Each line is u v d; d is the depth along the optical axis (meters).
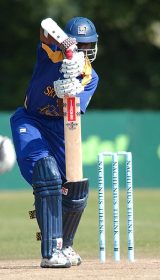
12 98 92.62
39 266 24.58
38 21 92.69
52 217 22.61
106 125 68.12
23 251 32.38
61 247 22.84
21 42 95.12
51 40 21.89
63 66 21.77
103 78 95.06
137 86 95.62
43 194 22.53
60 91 21.95
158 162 69.56
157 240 35.34
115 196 24.58
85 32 22.56
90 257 29.33
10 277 21.06
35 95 22.78
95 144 67.81
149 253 30.23
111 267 23.41
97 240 36.38
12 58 94.62
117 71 95.62
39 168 22.50
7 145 16.11
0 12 93.44
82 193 23.17
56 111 22.80
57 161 23.30
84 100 22.53
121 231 40.25
